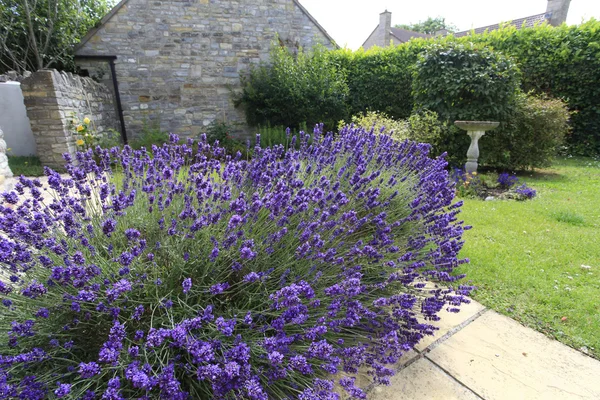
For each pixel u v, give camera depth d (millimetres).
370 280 1956
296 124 9250
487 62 6215
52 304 1164
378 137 3109
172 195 1792
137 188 1962
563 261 2812
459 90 6242
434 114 6410
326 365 1295
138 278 1275
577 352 1798
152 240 1609
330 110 9086
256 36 9539
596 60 7340
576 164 7207
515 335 1929
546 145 6242
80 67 8703
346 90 9180
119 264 1348
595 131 7836
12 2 7680
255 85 9273
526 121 6180
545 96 7062
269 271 1518
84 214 1559
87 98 7180
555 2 16031
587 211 4059
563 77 7781
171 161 2223
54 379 1104
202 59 9227
